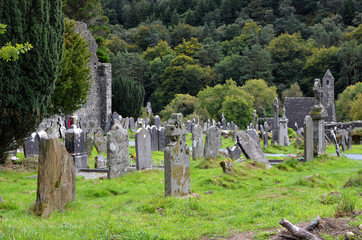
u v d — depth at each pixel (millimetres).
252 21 112188
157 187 12094
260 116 69938
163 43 100562
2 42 13297
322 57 87062
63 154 8898
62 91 28422
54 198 8539
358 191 10156
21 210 8469
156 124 37219
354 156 23750
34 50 13820
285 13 114062
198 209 8438
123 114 49531
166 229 6973
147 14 125125
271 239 5781
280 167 15375
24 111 13742
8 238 5828
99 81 45062
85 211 8539
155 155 21047
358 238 5312
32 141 17641
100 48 51188
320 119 17484
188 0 129375
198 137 19562
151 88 90000
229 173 12914
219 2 123750
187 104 68312
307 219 6789
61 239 6152
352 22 105312
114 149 13633
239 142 15867
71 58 30016
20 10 13633
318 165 16266
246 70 84875
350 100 67375
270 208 8273
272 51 93250
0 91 13117
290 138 38500
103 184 12203
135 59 90375
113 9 123312
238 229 6727
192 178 13070
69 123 32344
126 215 8008
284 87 87188
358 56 83500
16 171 15078
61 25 15516
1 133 13734
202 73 84938
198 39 107562
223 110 61125
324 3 116062
